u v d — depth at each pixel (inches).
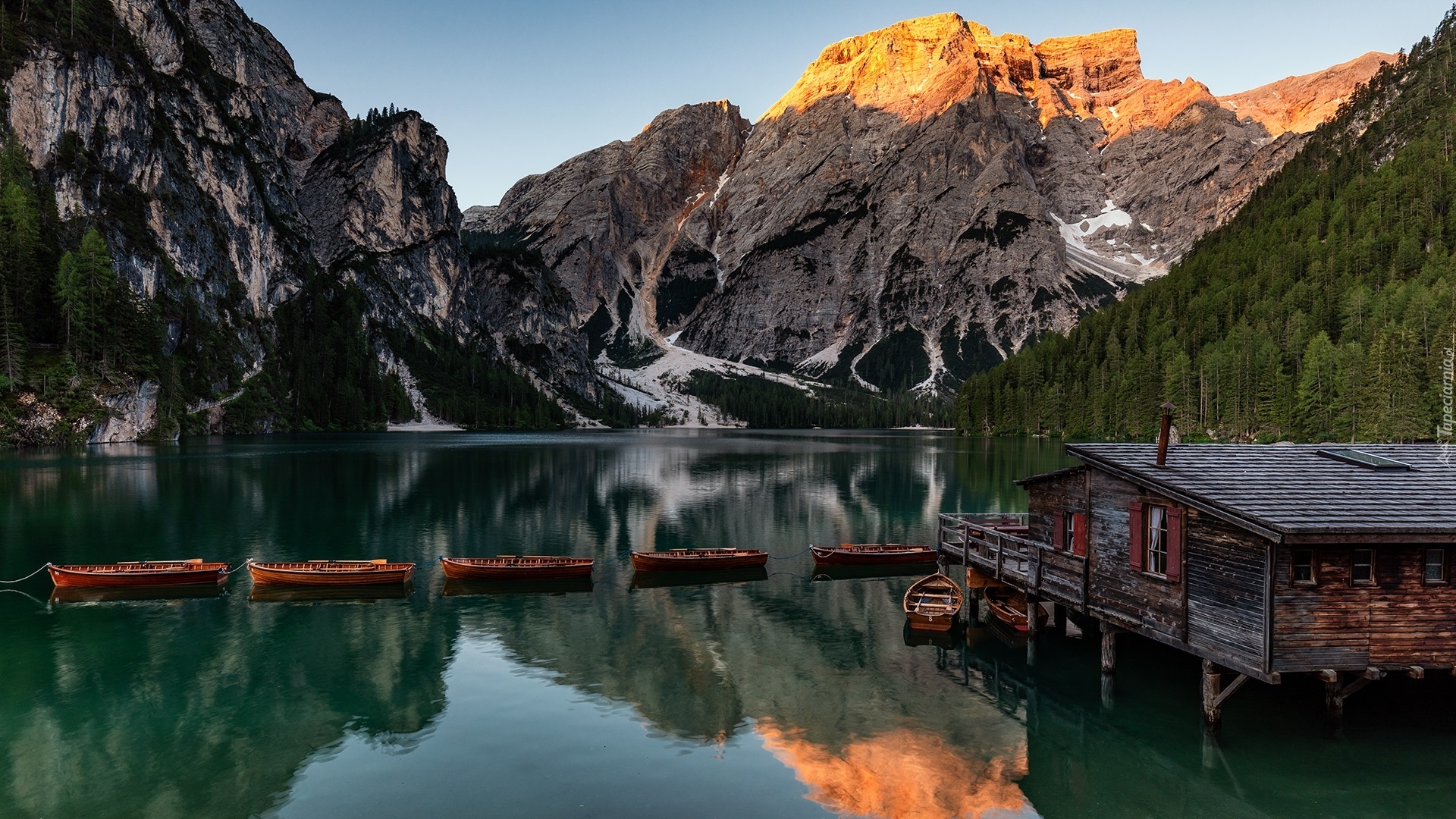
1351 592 824.9
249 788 784.9
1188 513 914.7
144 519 2459.4
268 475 3811.5
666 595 1617.9
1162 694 1053.8
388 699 1027.9
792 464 4955.7
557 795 770.2
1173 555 924.6
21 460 4360.2
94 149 7859.3
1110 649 1064.2
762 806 752.3
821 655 1225.4
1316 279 6486.2
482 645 1270.9
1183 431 6117.1
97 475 3624.5
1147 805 760.3
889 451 6368.1
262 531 2301.9
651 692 1063.6
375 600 1561.3
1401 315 5167.3
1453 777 815.1
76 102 7721.5
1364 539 785.6
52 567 1598.2
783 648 1259.2
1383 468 999.6
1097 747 890.1
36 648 1238.3
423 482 3634.4
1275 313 6289.4
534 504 2965.1
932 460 5241.1
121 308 6299.2
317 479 3656.5
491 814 730.8
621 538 2288.4
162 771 822.5
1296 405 5036.9
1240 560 840.9
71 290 5802.2
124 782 797.9
